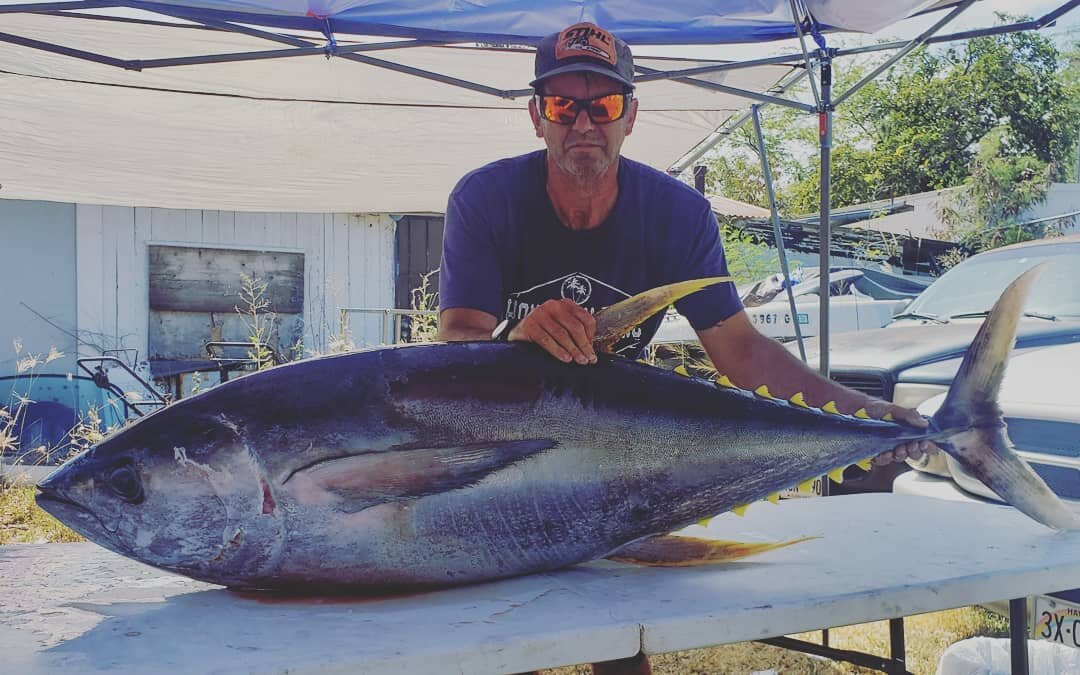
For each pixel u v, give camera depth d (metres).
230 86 5.15
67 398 8.55
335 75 5.00
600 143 2.27
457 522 1.70
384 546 1.65
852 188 25.28
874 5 4.12
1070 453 2.98
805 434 1.99
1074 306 4.79
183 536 1.62
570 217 2.43
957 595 1.80
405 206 8.27
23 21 4.32
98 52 4.71
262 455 1.62
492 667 1.40
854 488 4.00
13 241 9.07
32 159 6.50
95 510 1.62
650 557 1.97
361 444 1.64
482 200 2.41
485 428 1.72
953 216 19.92
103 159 6.50
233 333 9.78
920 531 2.30
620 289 2.52
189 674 1.27
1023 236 18.52
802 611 1.64
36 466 6.00
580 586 1.77
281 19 4.05
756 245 12.09
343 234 10.04
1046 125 24.64
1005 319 2.13
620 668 2.09
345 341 7.33
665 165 7.11
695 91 5.33
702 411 1.92
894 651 2.97
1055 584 1.91
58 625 1.51
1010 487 2.15
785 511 2.58
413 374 1.70
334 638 1.42
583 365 1.83
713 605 1.62
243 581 1.67
